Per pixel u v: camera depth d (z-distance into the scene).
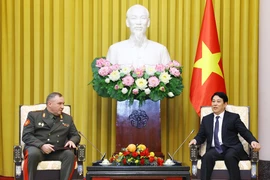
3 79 6.65
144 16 6.00
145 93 5.63
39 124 5.46
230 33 6.70
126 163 5.18
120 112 5.85
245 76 6.69
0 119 6.67
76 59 6.64
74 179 5.27
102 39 6.64
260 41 6.64
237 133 5.52
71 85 6.66
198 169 5.33
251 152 5.29
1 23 6.64
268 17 6.55
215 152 5.35
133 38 6.00
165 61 6.07
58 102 5.46
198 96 6.21
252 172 5.26
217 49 6.28
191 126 6.65
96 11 6.63
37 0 6.61
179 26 6.66
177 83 5.73
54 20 6.64
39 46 6.62
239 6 6.68
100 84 5.76
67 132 5.54
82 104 6.65
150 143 5.83
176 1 6.69
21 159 5.17
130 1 6.65
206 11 6.33
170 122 6.65
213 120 5.57
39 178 5.20
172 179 5.11
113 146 6.58
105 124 6.62
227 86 6.69
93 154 6.61
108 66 5.71
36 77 6.61
